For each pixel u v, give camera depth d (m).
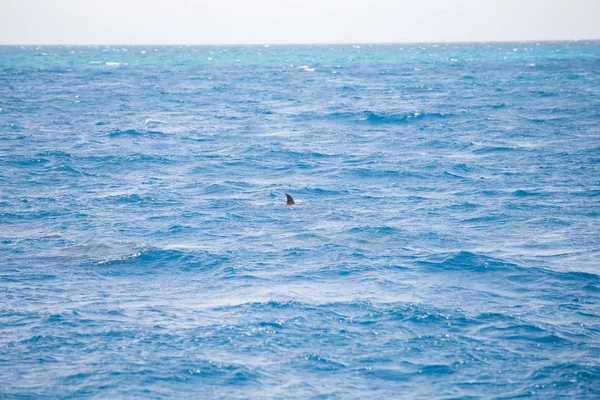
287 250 48.25
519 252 47.34
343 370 30.30
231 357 31.36
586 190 66.31
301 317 35.81
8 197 64.75
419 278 42.16
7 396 27.80
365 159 84.00
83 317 35.94
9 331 34.03
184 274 43.41
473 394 28.28
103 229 53.88
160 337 33.41
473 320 35.50
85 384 28.86
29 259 46.16
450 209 60.00
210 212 59.31
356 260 45.78
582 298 38.69
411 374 29.95
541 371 30.03
